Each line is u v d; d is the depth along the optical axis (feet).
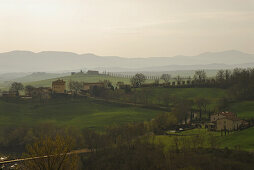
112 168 433.07
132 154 456.45
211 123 647.15
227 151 409.08
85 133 577.84
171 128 634.02
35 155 193.67
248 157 384.68
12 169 354.13
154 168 398.83
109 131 595.88
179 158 405.18
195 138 473.26
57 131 645.51
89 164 462.60
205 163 382.63
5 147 628.69
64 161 196.75
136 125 596.70
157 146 468.75
